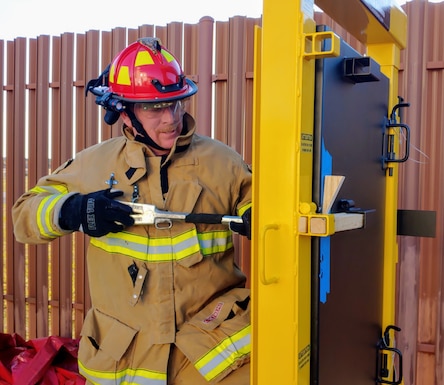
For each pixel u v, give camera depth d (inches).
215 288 86.6
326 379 66.9
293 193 59.7
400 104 93.3
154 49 86.4
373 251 85.8
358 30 88.2
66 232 82.3
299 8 58.7
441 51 127.9
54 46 167.9
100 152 89.4
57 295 169.3
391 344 96.7
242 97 145.1
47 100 169.3
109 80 88.7
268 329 61.7
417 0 127.6
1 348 149.8
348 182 72.9
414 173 129.3
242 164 91.7
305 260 62.0
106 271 85.6
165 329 81.7
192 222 79.8
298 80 59.0
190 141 86.9
